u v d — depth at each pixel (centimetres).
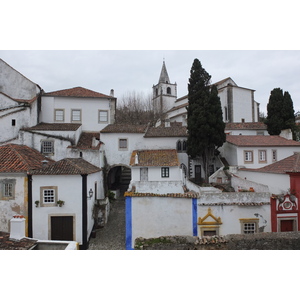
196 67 2845
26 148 2197
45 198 1655
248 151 2664
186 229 1403
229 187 2245
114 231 1898
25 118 2583
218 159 2889
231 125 3681
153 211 1419
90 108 3089
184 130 2994
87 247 1647
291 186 1459
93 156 2450
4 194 1645
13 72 2861
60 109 3019
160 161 2481
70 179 1670
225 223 1396
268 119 3519
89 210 1778
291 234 986
